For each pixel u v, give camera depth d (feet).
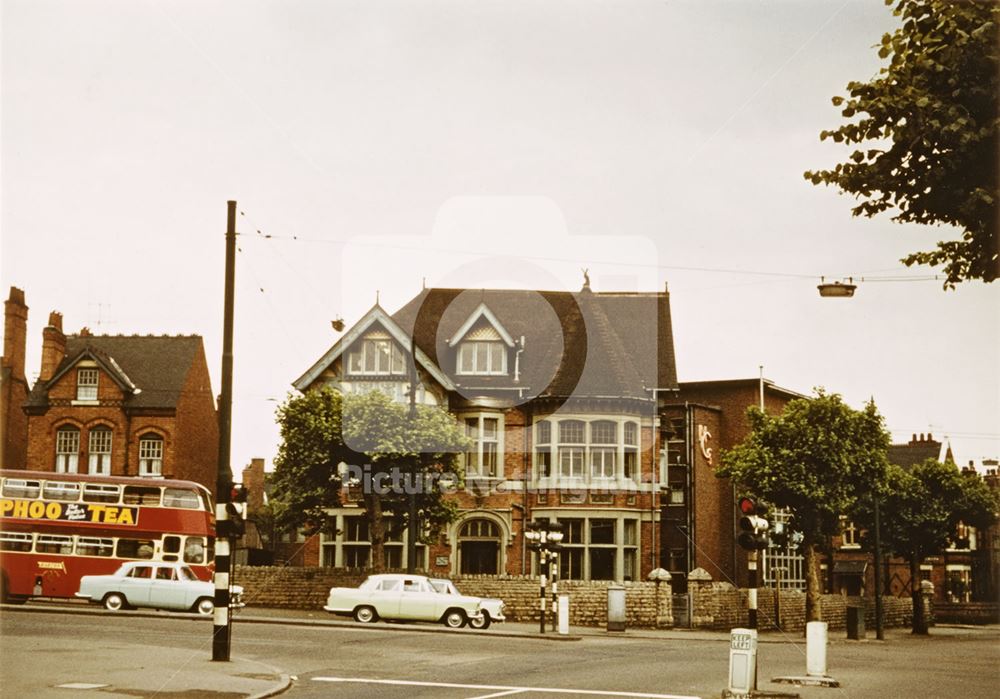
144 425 176.45
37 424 176.65
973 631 198.29
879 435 153.28
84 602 134.51
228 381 74.13
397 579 119.24
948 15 46.93
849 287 98.32
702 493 180.24
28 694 51.93
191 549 133.28
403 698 54.65
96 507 132.87
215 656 70.54
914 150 48.08
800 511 154.92
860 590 244.22
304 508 137.80
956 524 198.18
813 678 65.82
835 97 48.78
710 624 148.25
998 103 46.03
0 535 131.54
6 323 180.55
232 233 76.02
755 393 192.03
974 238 49.11
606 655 86.79
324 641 91.56
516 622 139.33
